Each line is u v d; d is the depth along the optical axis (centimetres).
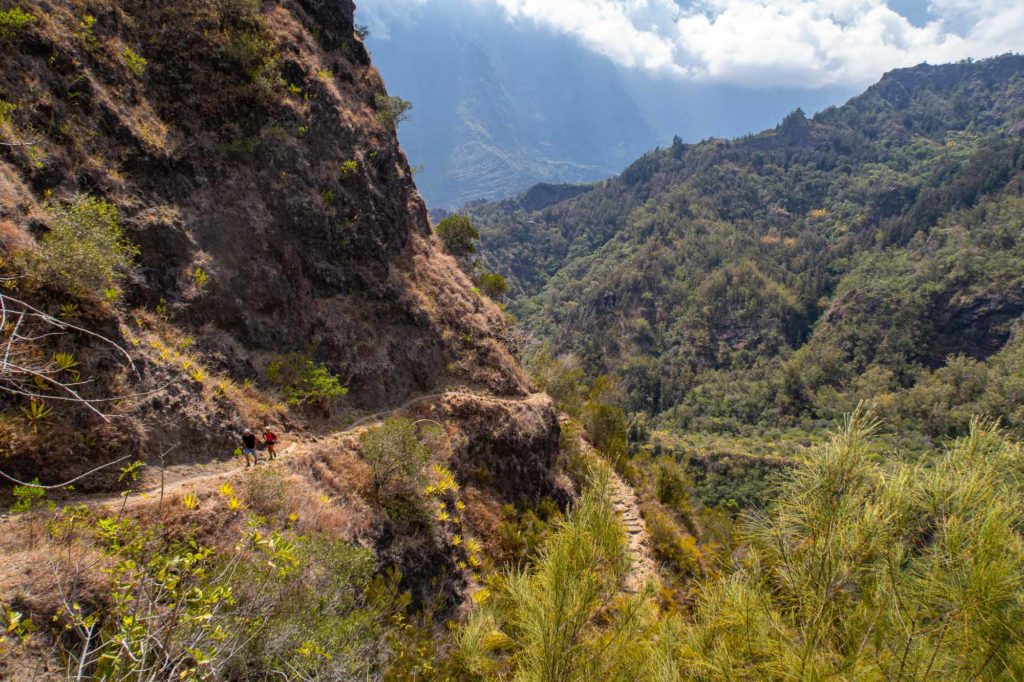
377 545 1281
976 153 18950
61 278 1033
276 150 1930
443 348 2300
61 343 994
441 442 1831
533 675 468
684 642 477
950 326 12650
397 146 2755
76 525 740
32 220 1106
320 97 2212
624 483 2503
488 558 1627
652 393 15288
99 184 1364
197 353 1405
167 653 482
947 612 352
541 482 2159
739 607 438
